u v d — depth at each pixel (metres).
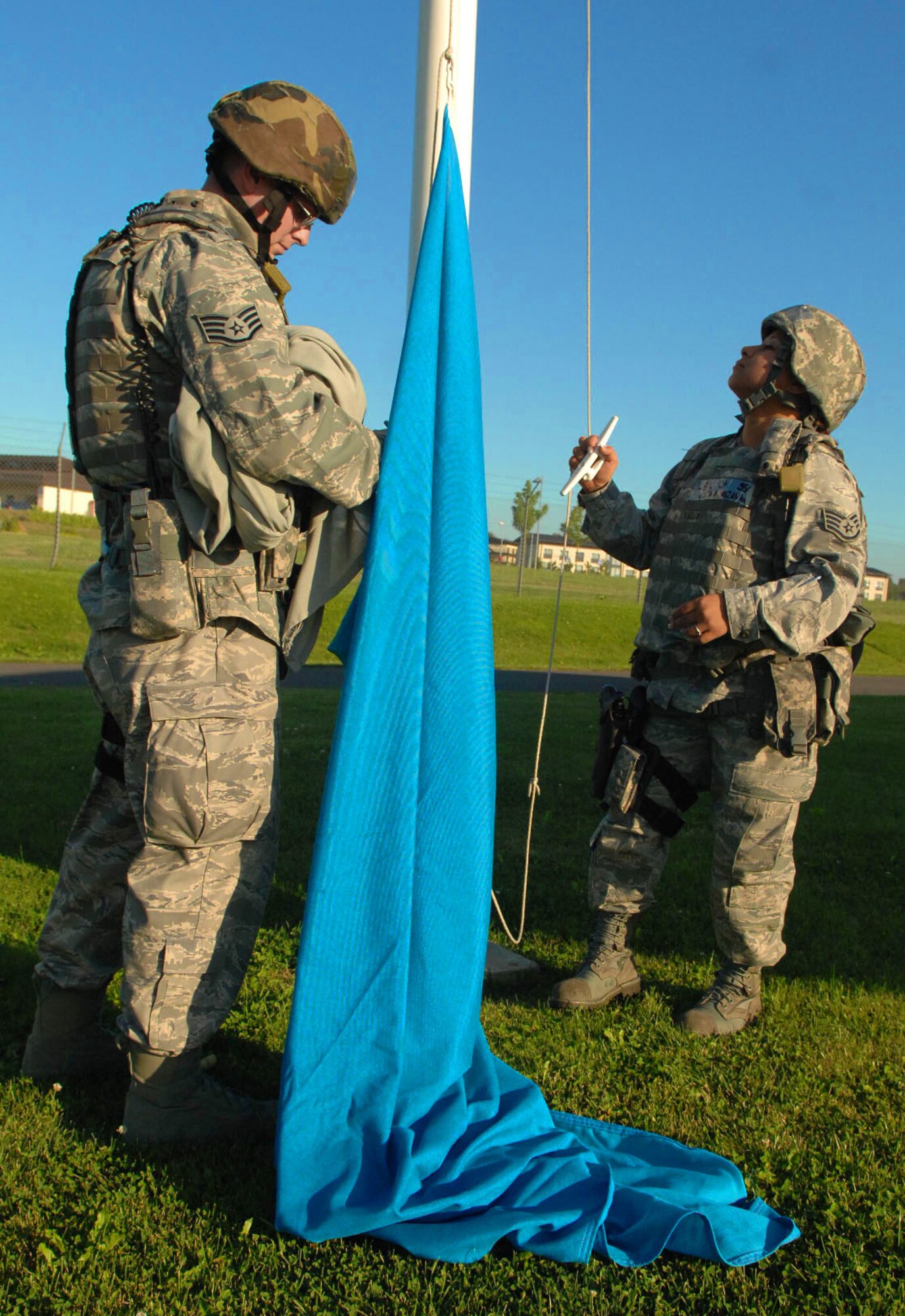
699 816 6.66
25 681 14.13
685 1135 2.57
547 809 6.59
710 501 3.33
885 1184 2.36
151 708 2.12
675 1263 2.07
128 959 2.25
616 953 3.50
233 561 2.19
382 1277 1.96
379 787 2.26
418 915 2.30
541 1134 2.37
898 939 4.32
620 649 24.84
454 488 2.38
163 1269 1.97
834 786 8.27
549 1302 1.92
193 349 2.01
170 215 2.16
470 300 2.52
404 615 2.29
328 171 2.31
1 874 4.52
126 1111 2.38
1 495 54.78
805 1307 1.95
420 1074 2.29
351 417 2.19
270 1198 2.20
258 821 2.24
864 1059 3.06
